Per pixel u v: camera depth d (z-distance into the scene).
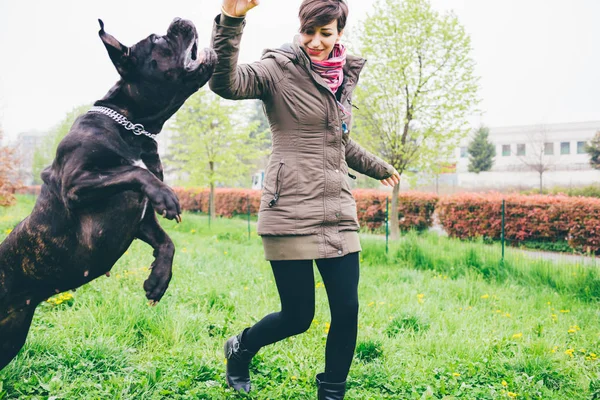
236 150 17.86
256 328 2.93
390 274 7.68
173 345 3.88
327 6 2.53
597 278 6.96
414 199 15.70
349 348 2.79
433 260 8.55
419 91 11.64
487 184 38.91
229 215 24.33
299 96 2.64
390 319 4.96
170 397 2.96
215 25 2.40
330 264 2.75
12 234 2.46
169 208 2.01
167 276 2.40
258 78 2.61
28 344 3.39
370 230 16.34
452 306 5.73
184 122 17.97
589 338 4.81
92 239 2.24
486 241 13.81
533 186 34.06
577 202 12.16
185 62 2.27
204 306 4.89
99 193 2.10
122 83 2.29
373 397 3.08
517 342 4.38
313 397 3.08
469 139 41.34
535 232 12.90
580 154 38.06
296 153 2.68
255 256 8.55
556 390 3.57
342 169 2.80
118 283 5.34
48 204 2.34
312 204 2.66
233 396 2.99
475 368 3.71
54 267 2.40
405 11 11.37
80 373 3.21
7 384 2.95
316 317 4.79
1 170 16.28
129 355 3.57
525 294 6.84
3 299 2.48
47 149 30.48
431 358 4.00
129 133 2.29
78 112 21.42
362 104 11.90
